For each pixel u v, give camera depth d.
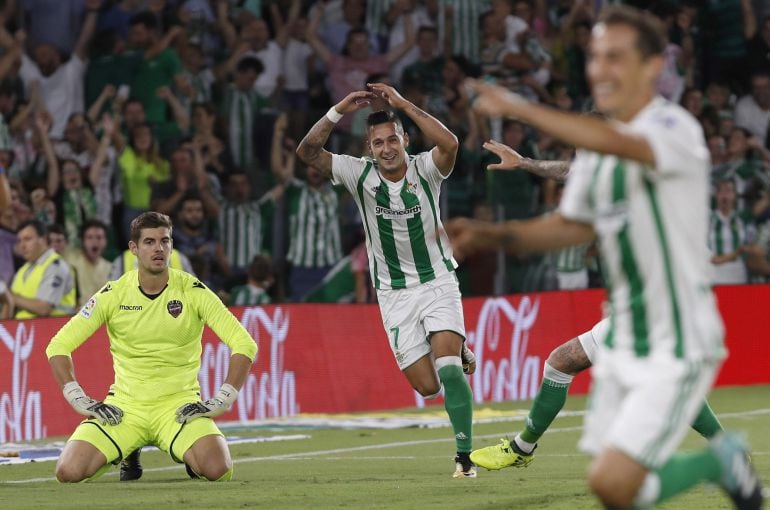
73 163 36.53
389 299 23.48
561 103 46.16
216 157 39.28
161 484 21.50
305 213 39.31
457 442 22.14
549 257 41.19
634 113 11.15
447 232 10.99
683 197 10.95
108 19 40.53
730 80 49.62
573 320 40.22
